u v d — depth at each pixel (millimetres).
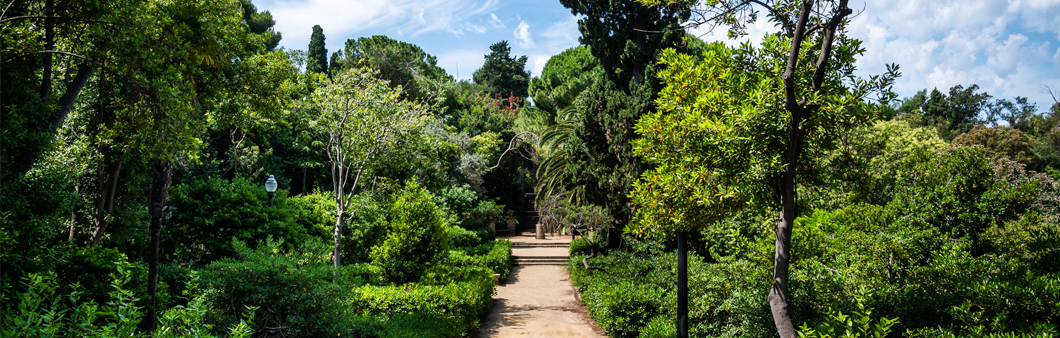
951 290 5445
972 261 5949
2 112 5789
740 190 4984
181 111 6773
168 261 12023
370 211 14211
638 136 14469
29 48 6281
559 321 11055
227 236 12195
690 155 5449
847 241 7500
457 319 9211
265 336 6516
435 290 9742
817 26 4535
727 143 4930
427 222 11266
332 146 12289
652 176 5930
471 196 25500
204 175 19016
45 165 7730
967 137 34469
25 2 6395
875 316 5367
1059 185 15633
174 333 3959
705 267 10344
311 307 6750
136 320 3646
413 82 31781
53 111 6652
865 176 5820
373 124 11578
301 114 12219
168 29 6926
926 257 7344
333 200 16656
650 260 12992
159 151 6500
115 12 5984
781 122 4801
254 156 20625
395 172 12523
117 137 8734
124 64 6262
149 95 6504
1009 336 4113
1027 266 5582
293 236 13352
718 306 7582
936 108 52031
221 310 6352
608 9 16953
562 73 29953
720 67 5504
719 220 5852
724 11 5309
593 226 15555
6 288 4766
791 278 6637
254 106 11750
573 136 16156
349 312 7402
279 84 11938
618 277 12297
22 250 5570
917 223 7734
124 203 10430
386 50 30766
